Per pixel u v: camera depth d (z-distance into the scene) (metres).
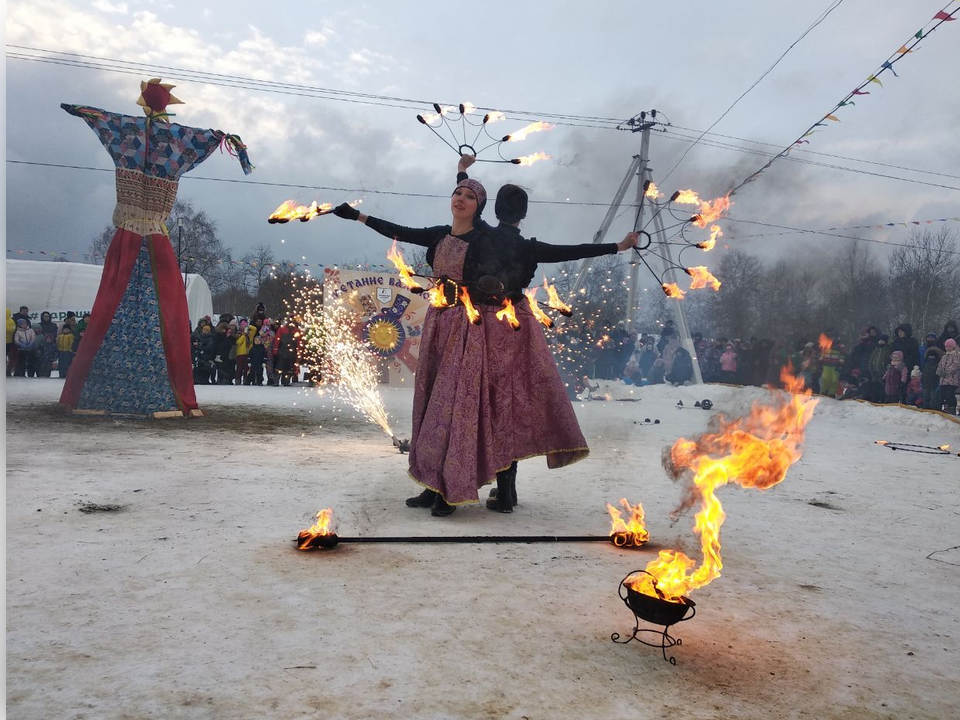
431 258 4.61
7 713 1.71
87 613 2.38
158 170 8.55
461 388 4.26
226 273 38.59
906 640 2.45
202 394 14.18
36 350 17.33
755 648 2.32
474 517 4.20
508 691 1.95
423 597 2.69
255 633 2.28
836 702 1.97
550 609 2.62
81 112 8.00
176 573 2.84
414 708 1.83
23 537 3.23
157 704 1.80
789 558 3.48
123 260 8.63
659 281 4.18
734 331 18.36
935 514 4.77
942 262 16.67
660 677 2.08
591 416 12.27
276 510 4.03
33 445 6.09
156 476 4.90
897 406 13.28
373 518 4.02
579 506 4.61
